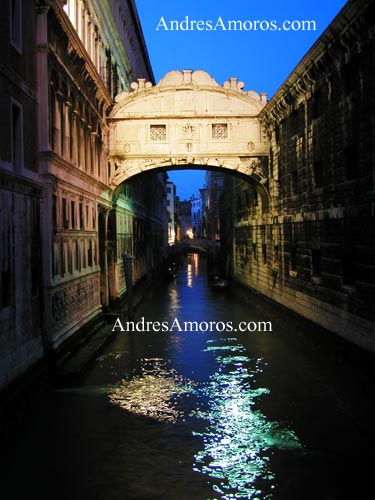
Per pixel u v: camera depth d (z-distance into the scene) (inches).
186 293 1510.8
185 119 1032.2
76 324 674.2
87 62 714.8
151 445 415.8
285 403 511.8
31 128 510.0
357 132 562.6
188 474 369.7
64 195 622.5
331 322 652.1
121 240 1138.7
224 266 1900.8
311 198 741.9
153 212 2001.7
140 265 1525.6
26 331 479.8
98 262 856.3
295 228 829.2
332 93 644.1
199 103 1034.7
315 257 742.5
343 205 609.9
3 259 421.1
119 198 1117.7
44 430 442.9
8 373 427.2
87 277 753.0
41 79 532.4
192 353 723.4
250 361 674.2
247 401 519.2
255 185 1070.4
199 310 1147.3
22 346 466.6
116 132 1027.9
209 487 351.3
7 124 441.1
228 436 433.4
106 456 395.5
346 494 340.5
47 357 539.5
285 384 572.4
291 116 856.3
